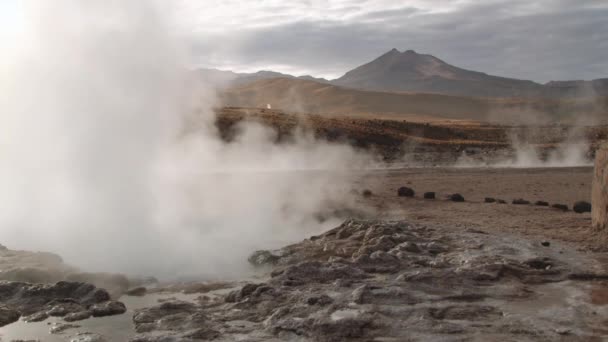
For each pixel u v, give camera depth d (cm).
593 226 1397
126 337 748
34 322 805
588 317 791
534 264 1066
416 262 1066
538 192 2542
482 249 1201
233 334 742
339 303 830
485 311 812
